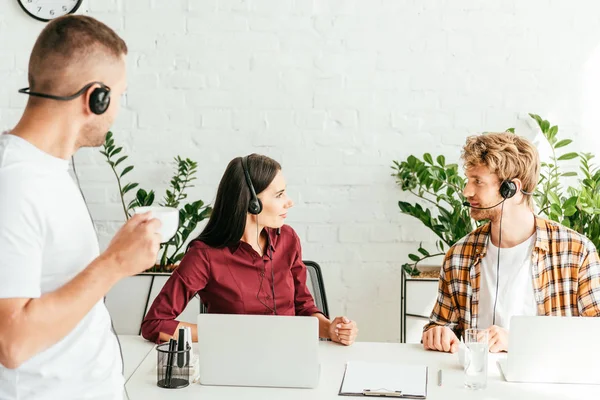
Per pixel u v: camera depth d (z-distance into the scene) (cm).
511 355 183
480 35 309
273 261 230
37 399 123
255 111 313
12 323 108
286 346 177
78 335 127
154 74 312
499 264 223
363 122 313
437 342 206
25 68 308
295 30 310
